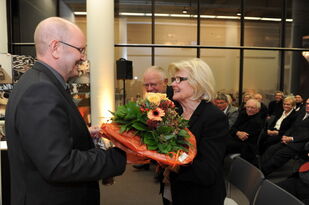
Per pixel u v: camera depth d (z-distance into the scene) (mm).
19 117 860
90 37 5035
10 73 3129
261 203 1432
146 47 6746
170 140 1039
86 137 1053
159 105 1097
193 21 6809
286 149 3359
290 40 6961
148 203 3182
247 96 5199
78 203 1028
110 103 5152
